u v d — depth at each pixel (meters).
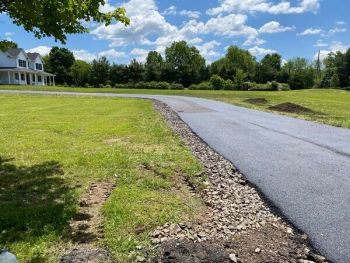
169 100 28.30
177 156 8.36
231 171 7.27
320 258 3.88
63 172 7.11
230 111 18.94
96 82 70.12
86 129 12.70
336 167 7.29
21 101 26.39
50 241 4.23
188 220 4.86
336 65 84.44
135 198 5.58
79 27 7.43
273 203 5.42
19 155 8.59
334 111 20.06
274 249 4.09
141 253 3.98
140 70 71.75
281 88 61.88
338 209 5.12
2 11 7.03
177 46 87.81
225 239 4.33
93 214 5.04
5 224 4.67
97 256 3.92
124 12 7.58
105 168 7.34
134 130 12.38
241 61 86.06
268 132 11.73
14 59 55.50
